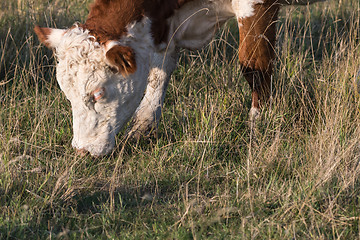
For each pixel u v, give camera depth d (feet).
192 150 27.55
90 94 24.99
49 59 38.06
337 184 22.84
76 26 25.89
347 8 46.68
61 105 32.71
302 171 24.57
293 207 21.11
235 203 22.54
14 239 20.15
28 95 33.09
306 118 29.86
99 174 25.82
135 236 20.38
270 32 29.89
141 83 26.61
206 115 30.25
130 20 26.17
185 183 25.05
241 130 30.35
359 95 29.27
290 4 30.71
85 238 20.45
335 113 27.99
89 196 23.85
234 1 29.55
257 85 30.63
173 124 31.65
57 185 23.21
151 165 26.73
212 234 20.51
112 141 26.48
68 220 21.80
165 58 30.19
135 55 25.25
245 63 30.53
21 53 38.22
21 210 21.76
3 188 23.30
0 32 40.14
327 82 30.94
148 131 30.37
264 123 29.66
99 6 26.43
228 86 33.32
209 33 30.89
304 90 31.60
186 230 20.68
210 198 23.48
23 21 41.06
